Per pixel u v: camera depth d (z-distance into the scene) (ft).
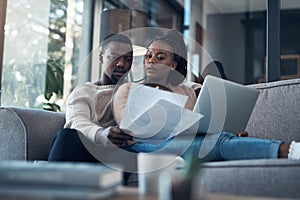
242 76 22.57
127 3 16.80
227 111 5.46
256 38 22.68
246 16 22.95
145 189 3.11
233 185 3.92
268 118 6.60
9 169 2.67
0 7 8.06
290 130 6.33
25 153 5.64
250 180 3.85
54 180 2.58
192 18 21.53
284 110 6.48
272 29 8.12
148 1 18.88
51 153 4.83
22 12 9.83
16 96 9.17
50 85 10.27
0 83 8.11
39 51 10.38
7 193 2.64
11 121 5.77
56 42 11.19
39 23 10.50
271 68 8.04
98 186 2.54
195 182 2.68
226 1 21.70
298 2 20.35
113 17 12.26
